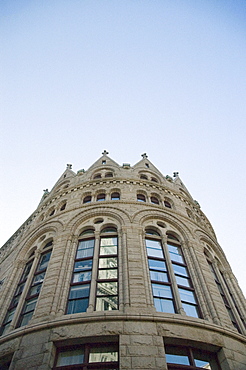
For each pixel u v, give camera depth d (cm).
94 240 1897
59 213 2309
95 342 1266
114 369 1167
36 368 1162
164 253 1852
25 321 1522
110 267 1667
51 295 1506
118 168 3012
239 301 1884
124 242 1800
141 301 1410
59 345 1268
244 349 1398
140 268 1603
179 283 1688
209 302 1585
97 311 1366
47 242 2073
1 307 1709
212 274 1978
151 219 2138
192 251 1948
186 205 2745
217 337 1356
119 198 2455
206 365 1294
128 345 1195
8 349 1305
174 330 1297
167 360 1241
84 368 1169
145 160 3375
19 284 1892
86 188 2617
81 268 1697
